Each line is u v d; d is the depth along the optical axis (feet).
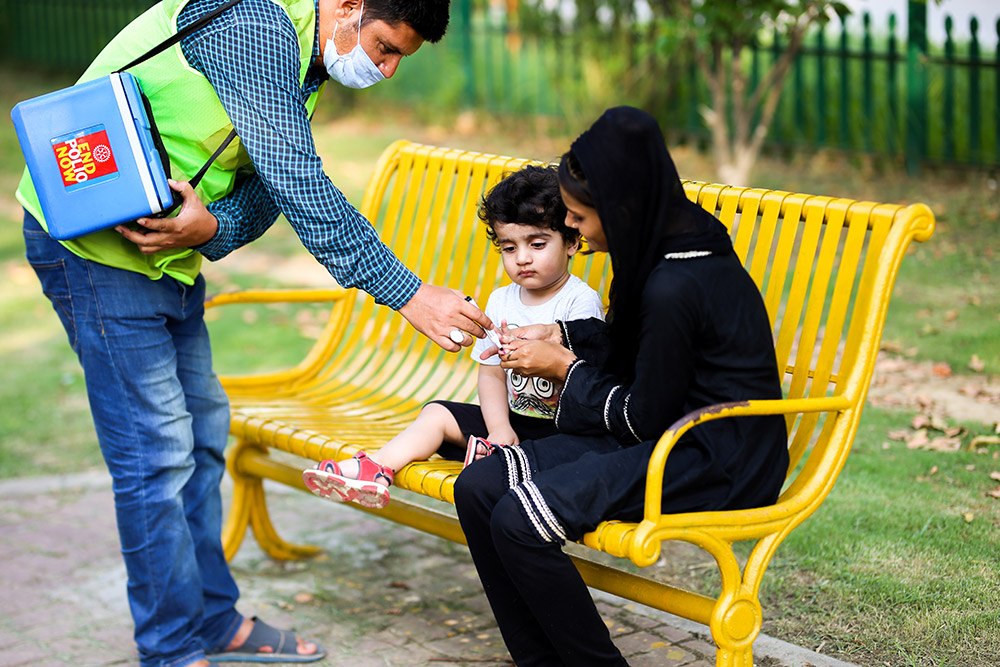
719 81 24.98
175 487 9.99
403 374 12.45
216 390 10.80
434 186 12.67
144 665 10.19
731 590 8.06
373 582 12.27
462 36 35.24
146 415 9.80
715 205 10.05
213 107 9.10
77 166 8.82
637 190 8.04
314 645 10.61
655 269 8.15
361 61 9.22
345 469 9.37
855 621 10.32
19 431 17.21
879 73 28.22
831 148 27.37
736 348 8.23
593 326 9.25
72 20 47.16
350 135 34.81
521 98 34.40
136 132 8.82
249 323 21.62
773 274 9.61
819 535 11.91
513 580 8.36
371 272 9.12
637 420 8.32
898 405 15.05
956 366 16.03
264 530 12.77
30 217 9.62
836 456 8.53
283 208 9.07
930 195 23.91
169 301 9.90
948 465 13.14
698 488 8.24
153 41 9.21
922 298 18.71
